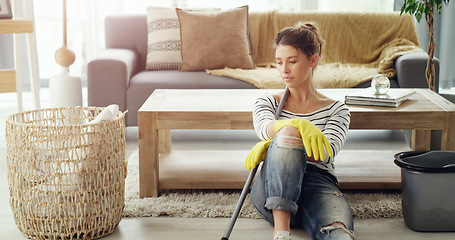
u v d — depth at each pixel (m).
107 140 1.88
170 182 2.30
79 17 5.00
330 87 3.33
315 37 1.94
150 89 3.29
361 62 3.82
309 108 2.00
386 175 2.37
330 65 3.73
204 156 2.68
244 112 2.23
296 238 1.92
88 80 3.28
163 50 3.73
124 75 3.28
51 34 4.98
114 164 1.92
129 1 4.93
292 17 3.90
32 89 3.76
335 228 1.72
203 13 3.68
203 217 2.13
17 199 1.89
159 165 2.51
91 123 1.88
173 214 2.14
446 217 1.96
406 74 3.31
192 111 2.23
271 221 1.92
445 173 1.90
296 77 1.92
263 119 1.93
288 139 1.74
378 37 3.83
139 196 2.30
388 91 2.54
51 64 5.04
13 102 4.52
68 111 2.19
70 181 1.83
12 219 2.12
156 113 2.23
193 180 2.30
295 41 1.89
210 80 3.35
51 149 1.81
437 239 1.92
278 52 1.92
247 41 3.71
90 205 1.87
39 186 1.84
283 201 1.69
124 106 3.30
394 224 2.06
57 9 4.96
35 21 4.91
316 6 4.88
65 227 1.85
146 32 3.91
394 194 2.33
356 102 2.34
